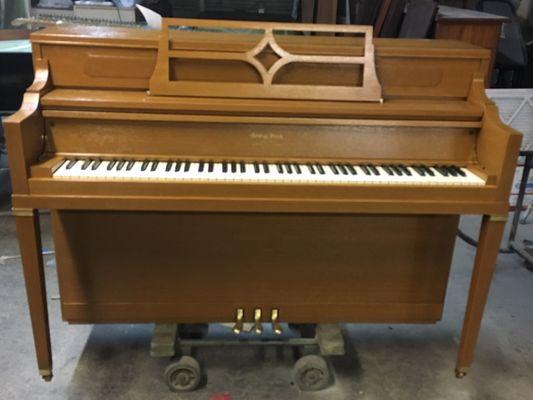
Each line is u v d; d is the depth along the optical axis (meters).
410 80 1.66
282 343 1.86
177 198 1.45
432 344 2.08
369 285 1.87
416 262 1.85
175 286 1.83
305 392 1.79
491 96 2.32
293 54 1.59
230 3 4.79
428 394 1.81
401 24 3.54
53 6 3.92
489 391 1.84
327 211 1.49
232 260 1.80
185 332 1.96
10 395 1.73
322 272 1.83
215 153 1.57
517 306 2.38
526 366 1.98
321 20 4.10
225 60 1.58
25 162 1.39
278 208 1.48
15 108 3.02
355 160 1.60
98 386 1.78
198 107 1.50
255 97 1.55
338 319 1.91
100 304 1.83
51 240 2.80
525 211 3.42
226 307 1.86
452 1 4.37
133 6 3.72
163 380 1.82
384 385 1.84
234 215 1.74
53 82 1.56
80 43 1.54
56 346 1.97
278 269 1.82
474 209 1.52
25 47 3.06
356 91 1.58
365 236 1.79
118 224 1.73
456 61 1.65
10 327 2.07
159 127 1.54
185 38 1.62
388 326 2.18
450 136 1.62
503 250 2.91
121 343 2.01
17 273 2.48
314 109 1.53
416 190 1.49
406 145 1.61
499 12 3.87
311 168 1.56
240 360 1.93
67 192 1.42
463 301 2.39
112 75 1.57
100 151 1.54
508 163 1.48
